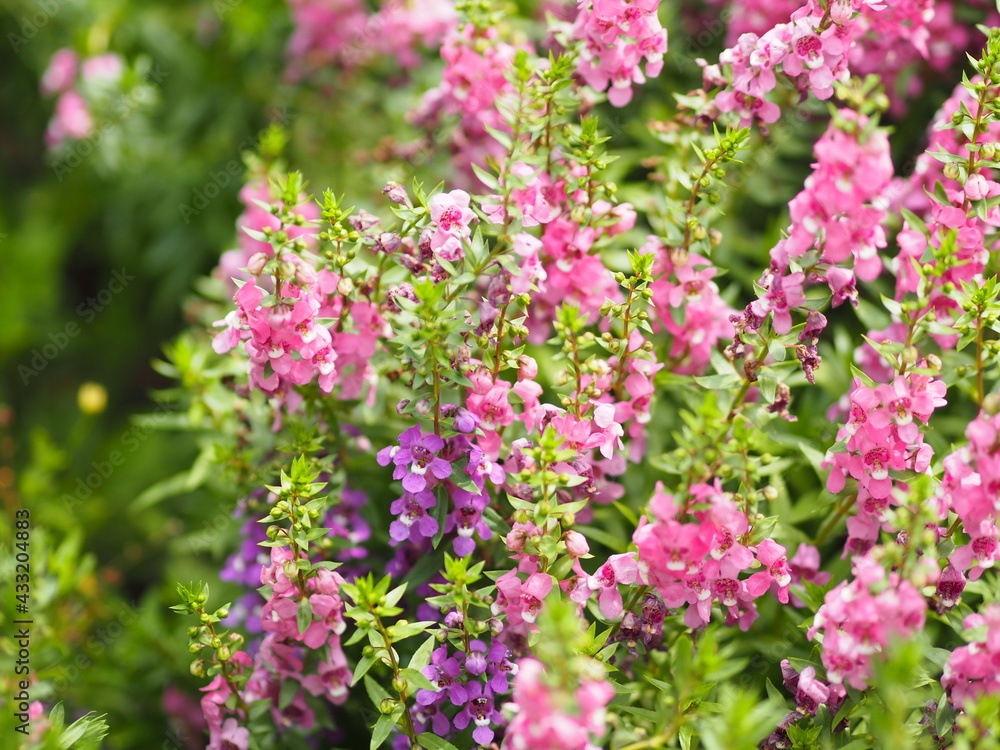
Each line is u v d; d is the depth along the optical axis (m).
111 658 0.91
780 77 0.82
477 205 0.83
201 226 1.06
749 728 0.73
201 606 0.79
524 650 0.79
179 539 0.98
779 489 0.81
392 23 0.98
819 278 0.78
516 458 0.79
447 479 0.79
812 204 0.77
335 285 0.80
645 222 0.92
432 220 0.79
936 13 0.89
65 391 1.17
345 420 0.84
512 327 0.79
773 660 0.81
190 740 0.90
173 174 1.04
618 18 0.81
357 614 0.76
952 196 0.80
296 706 0.82
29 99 1.26
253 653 0.85
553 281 0.82
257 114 1.05
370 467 0.85
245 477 0.86
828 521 0.81
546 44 0.88
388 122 1.01
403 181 0.90
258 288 0.78
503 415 0.79
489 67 0.85
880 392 0.77
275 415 0.85
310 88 1.03
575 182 0.81
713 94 0.83
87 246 1.27
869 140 0.75
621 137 0.94
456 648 0.78
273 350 0.79
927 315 0.78
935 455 0.81
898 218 0.86
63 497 0.97
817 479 0.86
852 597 0.74
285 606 0.79
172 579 0.94
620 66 0.82
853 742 0.77
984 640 0.75
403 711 0.77
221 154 1.04
